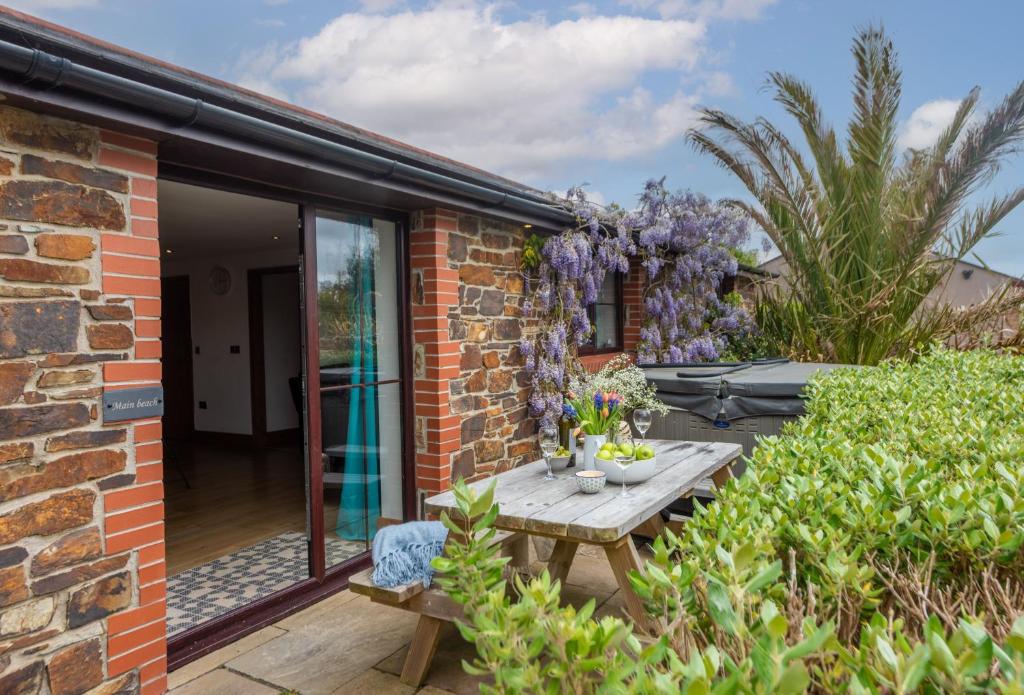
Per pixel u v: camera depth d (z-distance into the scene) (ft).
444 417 14.88
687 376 16.65
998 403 10.54
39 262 8.14
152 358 9.27
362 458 14.08
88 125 8.61
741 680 2.87
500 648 3.96
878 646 3.07
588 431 12.12
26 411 8.01
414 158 12.94
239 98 9.61
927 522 5.27
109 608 8.73
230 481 22.45
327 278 13.33
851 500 5.54
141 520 9.09
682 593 4.14
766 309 29.45
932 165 24.71
